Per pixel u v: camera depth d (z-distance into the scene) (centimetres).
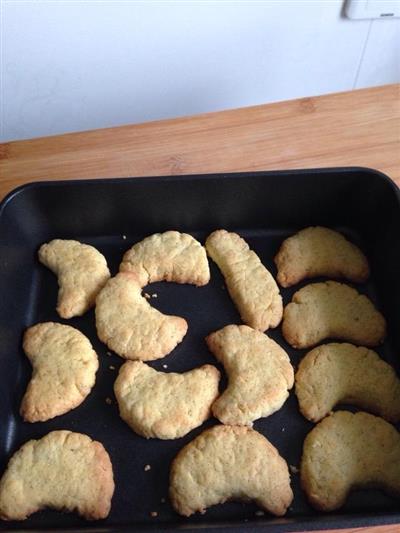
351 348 35
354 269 39
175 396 33
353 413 33
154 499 31
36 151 44
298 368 35
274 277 39
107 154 44
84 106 53
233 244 39
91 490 30
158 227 41
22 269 38
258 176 38
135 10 45
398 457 31
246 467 30
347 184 38
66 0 43
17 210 38
